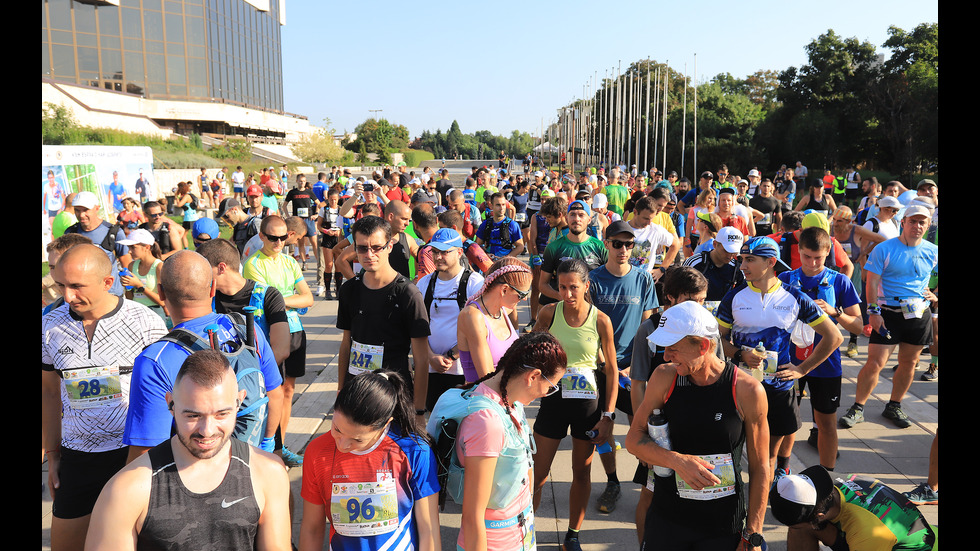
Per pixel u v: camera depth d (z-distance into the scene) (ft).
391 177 49.03
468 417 8.64
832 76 153.28
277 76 231.50
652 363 13.14
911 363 19.29
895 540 9.43
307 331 31.71
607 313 16.15
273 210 43.04
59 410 11.09
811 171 159.94
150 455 6.98
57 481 11.10
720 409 9.48
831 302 16.25
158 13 171.32
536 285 24.44
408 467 8.28
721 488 9.61
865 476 16.63
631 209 36.78
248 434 10.35
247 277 17.01
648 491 12.11
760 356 13.92
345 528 8.18
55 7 154.81
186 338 9.29
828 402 15.90
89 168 53.98
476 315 12.53
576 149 247.50
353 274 21.68
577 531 13.34
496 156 629.92
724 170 58.95
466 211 36.22
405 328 14.52
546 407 13.14
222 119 185.37
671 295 13.07
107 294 10.53
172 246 25.09
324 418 20.58
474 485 8.50
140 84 170.09
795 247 22.22
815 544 10.19
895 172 143.95
